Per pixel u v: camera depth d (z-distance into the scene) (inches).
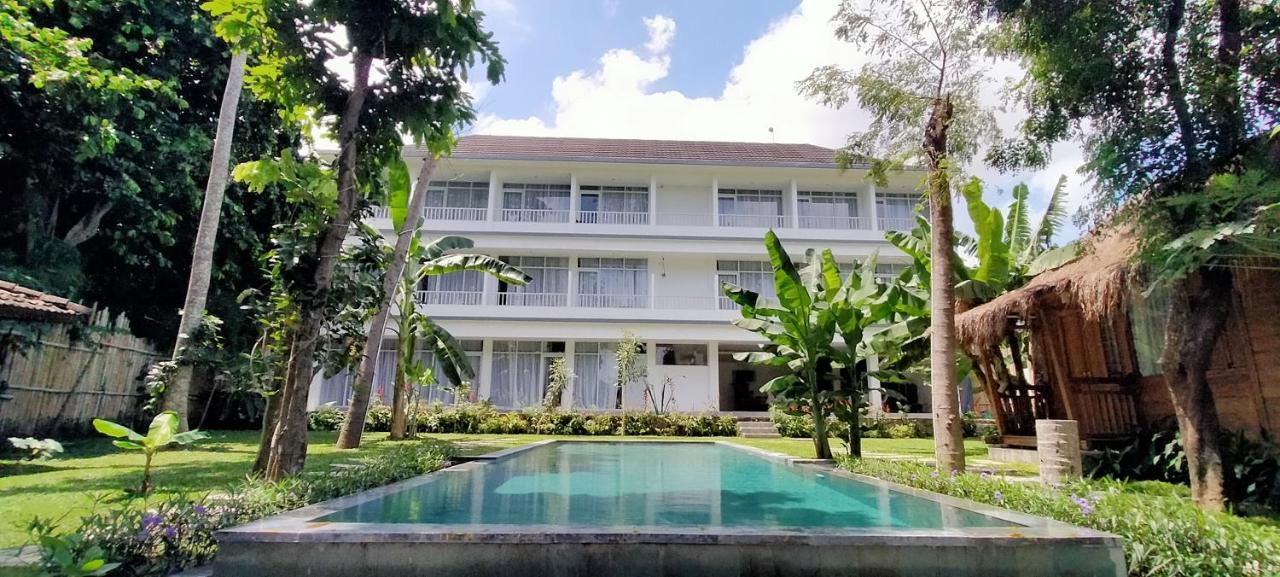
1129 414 374.6
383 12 243.6
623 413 748.0
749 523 177.3
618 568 138.5
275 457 227.0
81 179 448.5
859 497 241.4
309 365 238.7
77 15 424.8
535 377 864.3
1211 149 227.6
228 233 564.7
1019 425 464.1
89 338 433.1
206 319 412.8
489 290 871.1
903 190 937.5
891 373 396.2
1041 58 273.3
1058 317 411.8
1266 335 287.1
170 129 485.7
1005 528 154.2
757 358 451.2
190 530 144.6
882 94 322.3
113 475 261.1
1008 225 660.7
